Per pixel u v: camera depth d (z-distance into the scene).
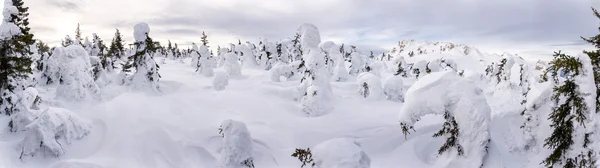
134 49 24.23
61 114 15.45
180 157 15.66
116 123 17.69
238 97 25.25
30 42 16.61
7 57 15.03
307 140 17.42
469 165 12.30
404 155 15.26
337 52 35.47
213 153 16.02
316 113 20.59
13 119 15.73
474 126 12.09
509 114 17.58
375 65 37.50
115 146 15.95
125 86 24.30
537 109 13.98
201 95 25.72
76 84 20.25
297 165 15.26
